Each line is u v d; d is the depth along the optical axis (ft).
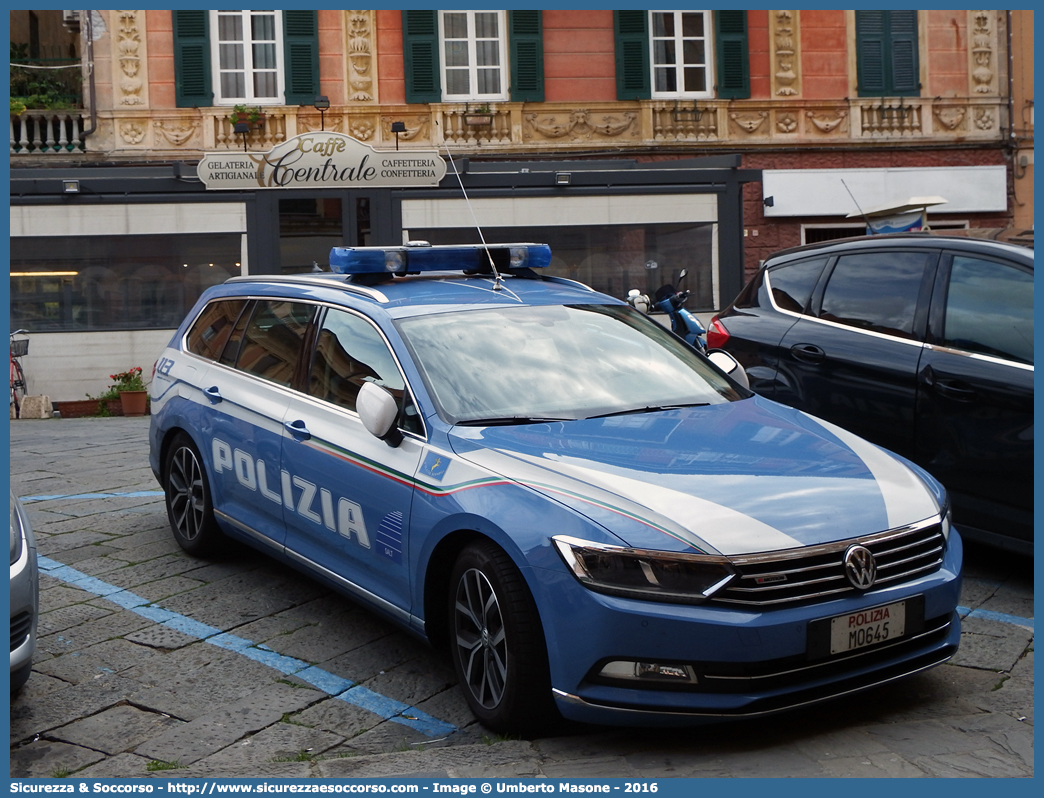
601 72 66.33
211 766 11.93
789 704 11.48
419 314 15.81
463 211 53.67
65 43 65.16
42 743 12.66
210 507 19.27
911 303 19.57
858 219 68.33
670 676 11.20
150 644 15.89
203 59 63.41
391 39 65.05
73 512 24.31
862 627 11.73
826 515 12.03
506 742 12.26
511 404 14.49
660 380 15.85
